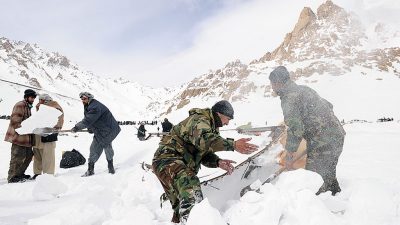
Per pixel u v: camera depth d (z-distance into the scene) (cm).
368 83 9856
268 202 250
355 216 266
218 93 12688
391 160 656
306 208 248
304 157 363
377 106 7950
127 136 2320
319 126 342
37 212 359
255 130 412
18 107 623
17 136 612
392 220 258
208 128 269
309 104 342
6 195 461
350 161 661
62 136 2070
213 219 211
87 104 667
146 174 446
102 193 337
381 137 1336
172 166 267
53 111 589
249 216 250
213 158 305
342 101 8275
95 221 298
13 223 310
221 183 321
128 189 423
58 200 417
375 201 270
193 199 248
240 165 334
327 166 343
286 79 343
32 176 707
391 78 10519
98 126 662
